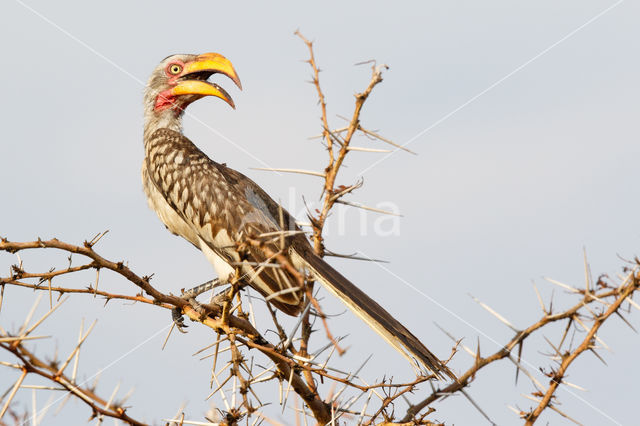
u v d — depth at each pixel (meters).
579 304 5.54
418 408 6.51
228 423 5.95
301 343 7.69
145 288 7.08
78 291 6.71
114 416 4.85
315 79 7.08
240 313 7.91
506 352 5.98
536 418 5.68
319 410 6.96
